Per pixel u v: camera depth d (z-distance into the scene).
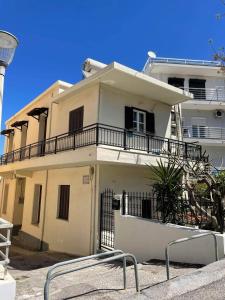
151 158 10.43
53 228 11.65
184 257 6.15
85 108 10.88
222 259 5.28
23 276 6.86
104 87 10.56
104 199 9.67
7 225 4.05
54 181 12.28
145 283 4.90
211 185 7.13
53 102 12.80
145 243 7.19
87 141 10.43
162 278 5.11
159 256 6.74
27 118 16.38
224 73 12.80
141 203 10.81
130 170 10.95
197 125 24.00
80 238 9.91
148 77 10.30
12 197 16.69
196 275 4.48
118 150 9.28
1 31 3.91
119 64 9.37
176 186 7.70
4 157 17.53
